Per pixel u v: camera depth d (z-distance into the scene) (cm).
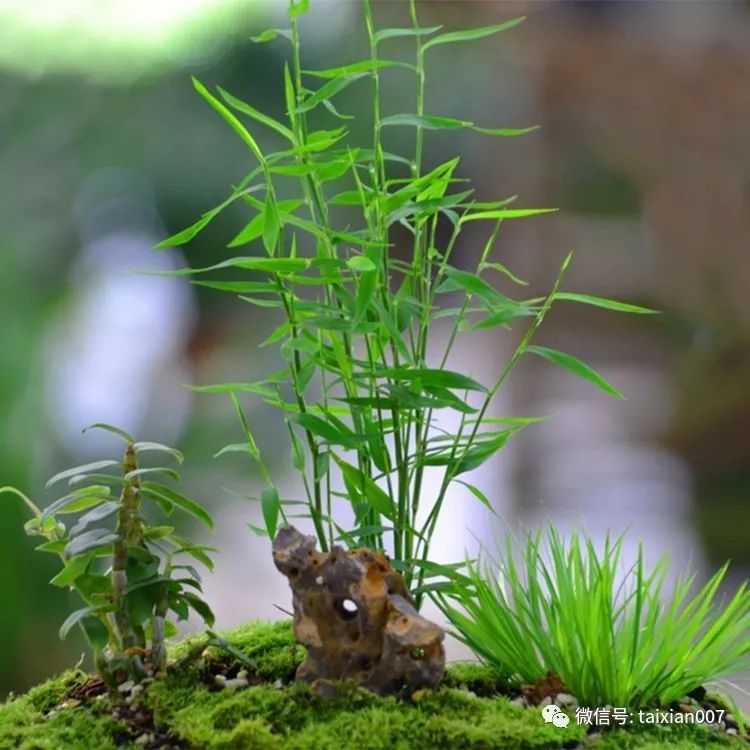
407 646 281
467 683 287
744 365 801
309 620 282
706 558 609
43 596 495
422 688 282
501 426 761
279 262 279
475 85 818
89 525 283
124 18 805
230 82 802
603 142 841
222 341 818
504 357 832
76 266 779
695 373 809
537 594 287
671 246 830
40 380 615
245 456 664
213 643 285
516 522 663
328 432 282
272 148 766
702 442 777
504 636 287
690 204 828
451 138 812
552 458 764
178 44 812
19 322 653
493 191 859
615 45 829
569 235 852
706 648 287
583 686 284
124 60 800
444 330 811
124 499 283
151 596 283
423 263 286
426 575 286
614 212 856
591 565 286
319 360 285
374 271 279
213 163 776
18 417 574
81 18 798
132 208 788
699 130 822
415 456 286
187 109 795
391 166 780
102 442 670
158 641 285
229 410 698
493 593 287
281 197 690
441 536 584
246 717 281
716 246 820
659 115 827
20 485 521
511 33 833
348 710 281
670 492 721
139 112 788
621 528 656
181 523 579
